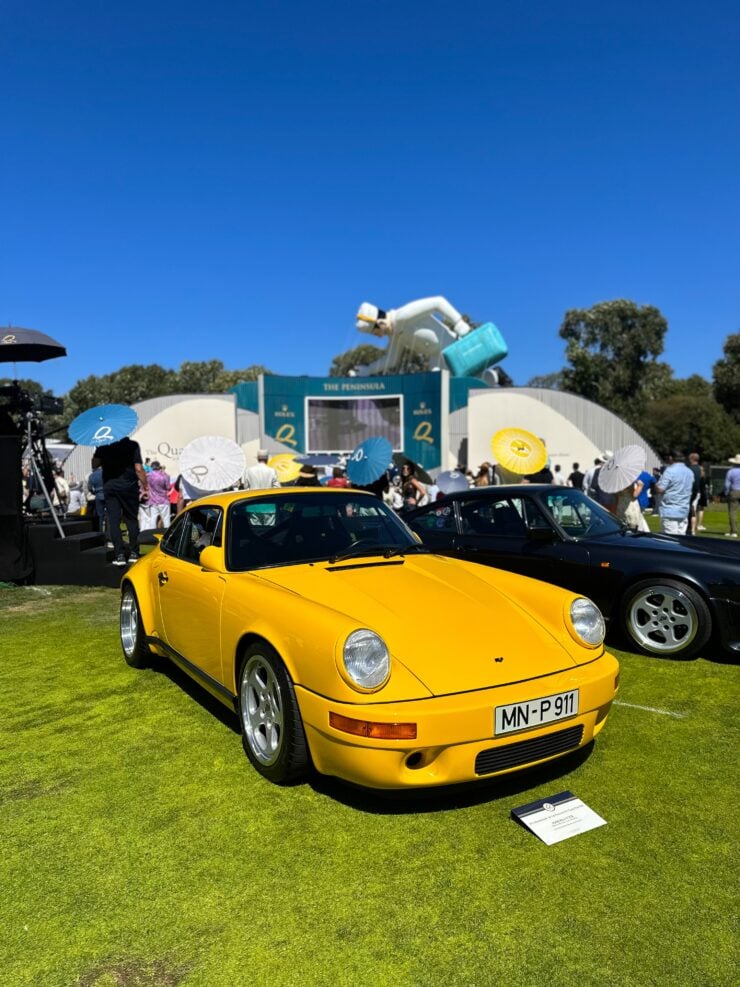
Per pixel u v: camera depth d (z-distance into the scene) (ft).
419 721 8.42
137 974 6.64
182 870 8.27
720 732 12.09
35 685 15.15
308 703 9.25
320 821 9.27
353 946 6.95
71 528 28.73
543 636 10.22
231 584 11.57
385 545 13.35
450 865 8.24
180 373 229.66
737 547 17.16
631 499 27.58
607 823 9.11
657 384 187.93
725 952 6.77
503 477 67.82
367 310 115.24
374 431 95.09
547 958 6.72
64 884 8.05
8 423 26.73
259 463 34.73
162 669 16.24
